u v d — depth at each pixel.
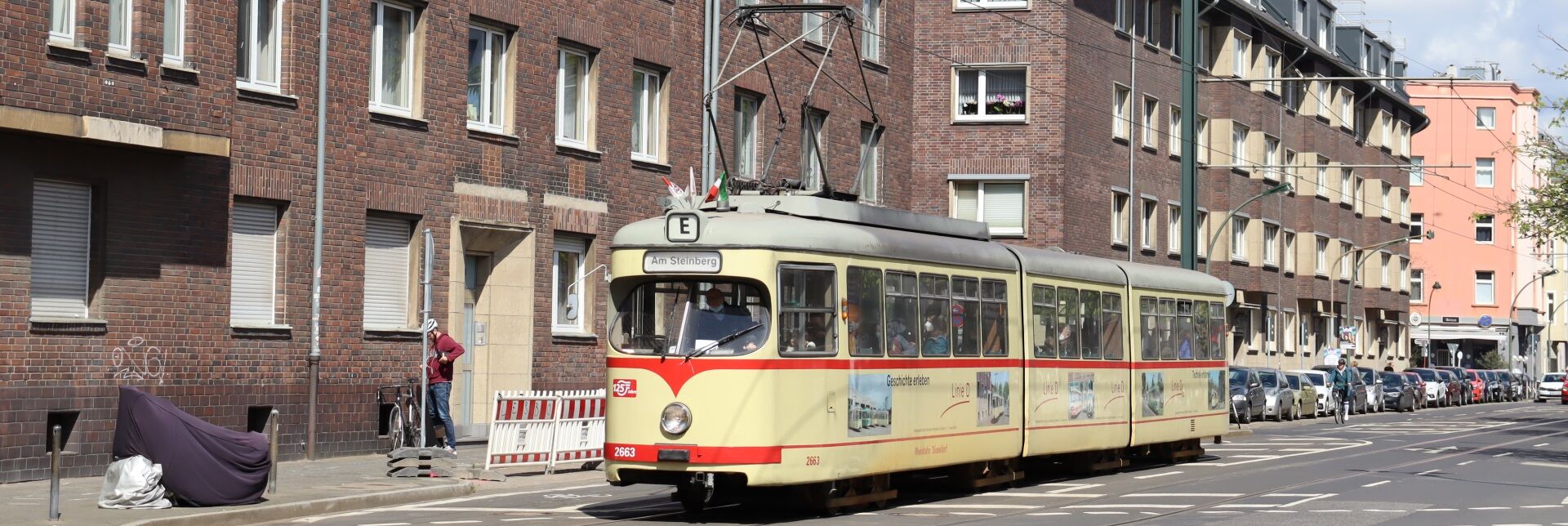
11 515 15.18
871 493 17.62
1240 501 18.80
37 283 19.27
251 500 16.41
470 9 25.23
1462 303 97.31
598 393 22.47
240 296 21.84
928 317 18.56
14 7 18.08
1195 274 26.58
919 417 18.22
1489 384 77.19
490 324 26.33
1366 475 23.25
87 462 19.55
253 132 21.69
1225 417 27.22
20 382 18.77
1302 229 62.66
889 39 37.25
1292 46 60.59
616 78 28.39
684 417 16.23
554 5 26.92
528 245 26.39
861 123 36.12
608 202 28.23
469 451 24.25
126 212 20.03
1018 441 20.34
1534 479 23.03
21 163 18.77
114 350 19.89
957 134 43.41
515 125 26.14
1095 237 44.88
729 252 16.41
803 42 33.72
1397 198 76.44
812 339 16.69
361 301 23.38
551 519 16.23
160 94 19.84
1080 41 43.88
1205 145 54.56
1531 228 33.00
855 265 17.30
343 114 23.09
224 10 20.84
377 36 23.92
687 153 30.33
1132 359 23.66
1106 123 45.69
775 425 16.19
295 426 22.31
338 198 23.00
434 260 24.58
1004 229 43.31
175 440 16.00
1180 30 51.44
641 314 16.75
